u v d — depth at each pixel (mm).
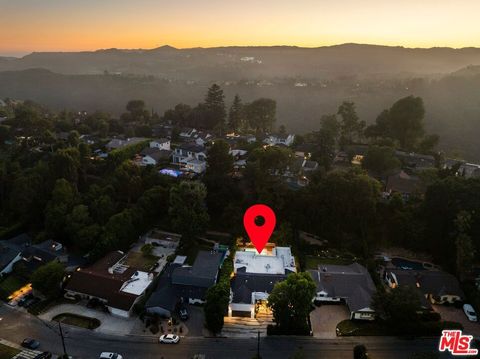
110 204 79688
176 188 77062
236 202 84812
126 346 51656
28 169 91438
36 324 55719
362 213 77812
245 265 67438
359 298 57625
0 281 65188
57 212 76688
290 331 53875
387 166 100812
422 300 58312
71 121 155250
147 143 122125
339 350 50969
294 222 81250
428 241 73250
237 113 158500
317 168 100438
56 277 60781
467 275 64625
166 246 77312
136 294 60062
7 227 82000
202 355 49906
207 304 53500
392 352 50500
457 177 76812
